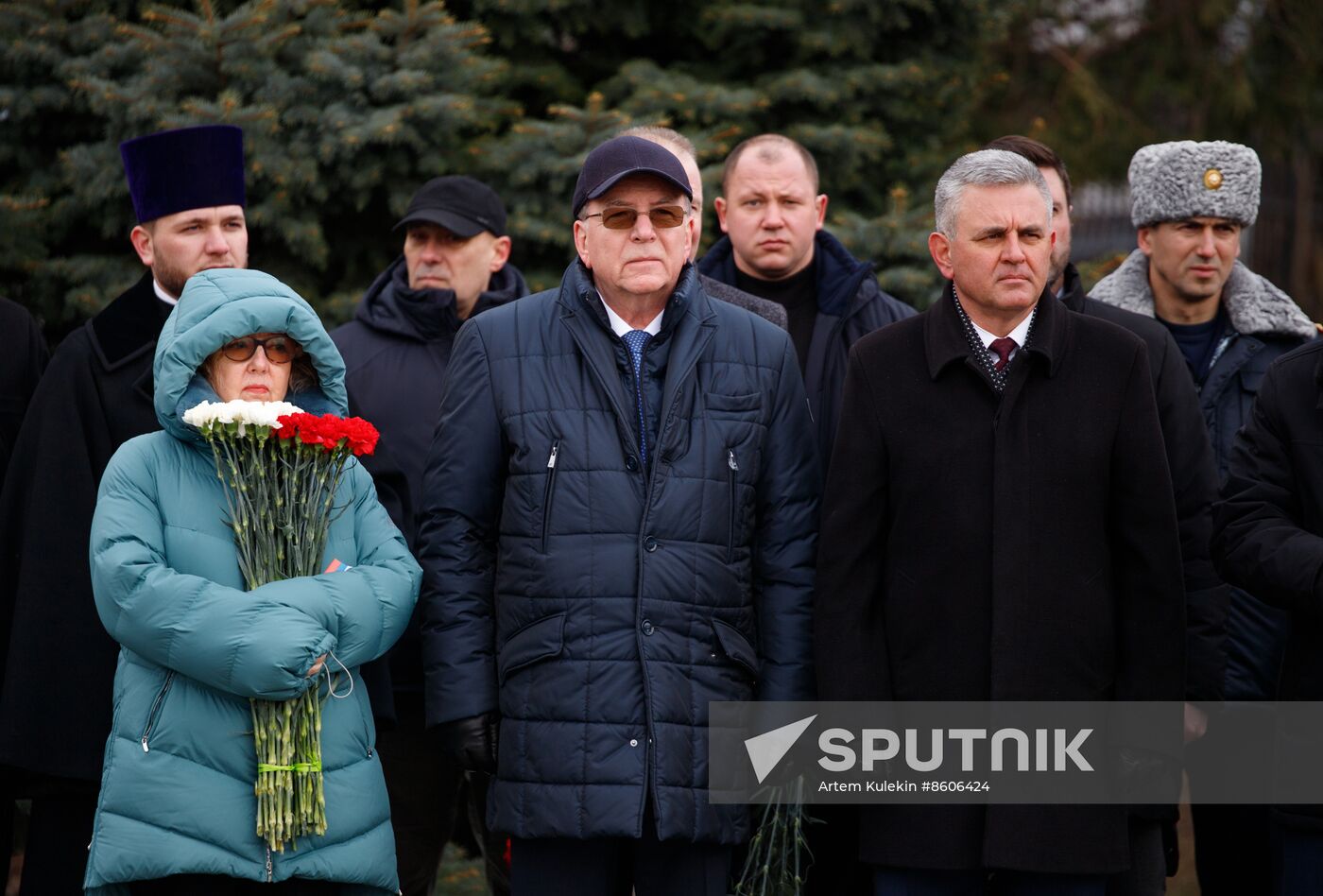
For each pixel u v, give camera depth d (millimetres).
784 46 12664
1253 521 6121
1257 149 18891
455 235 8203
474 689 5992
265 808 5461
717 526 5996
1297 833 5973
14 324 7000
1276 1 18266
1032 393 5973
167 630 5395
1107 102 18016
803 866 6512
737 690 5992
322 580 5641
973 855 5836
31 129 10773
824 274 7824
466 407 6191
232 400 5863
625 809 5656
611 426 6020
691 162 7398
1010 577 5832
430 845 7582
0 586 6395
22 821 9562
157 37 10453
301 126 10727
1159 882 6426
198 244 6906
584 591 5855
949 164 12898
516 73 12219
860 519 6059
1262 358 7777
